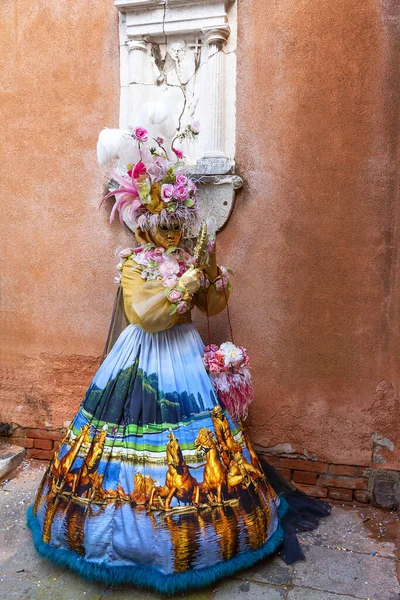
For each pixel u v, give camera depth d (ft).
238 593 7.41
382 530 8.95
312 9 9.02
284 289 9.59
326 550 8.37
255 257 9.63
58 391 10.89
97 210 10.27
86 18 9.92
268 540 8.00
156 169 8.05
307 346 9.61
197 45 9.51
